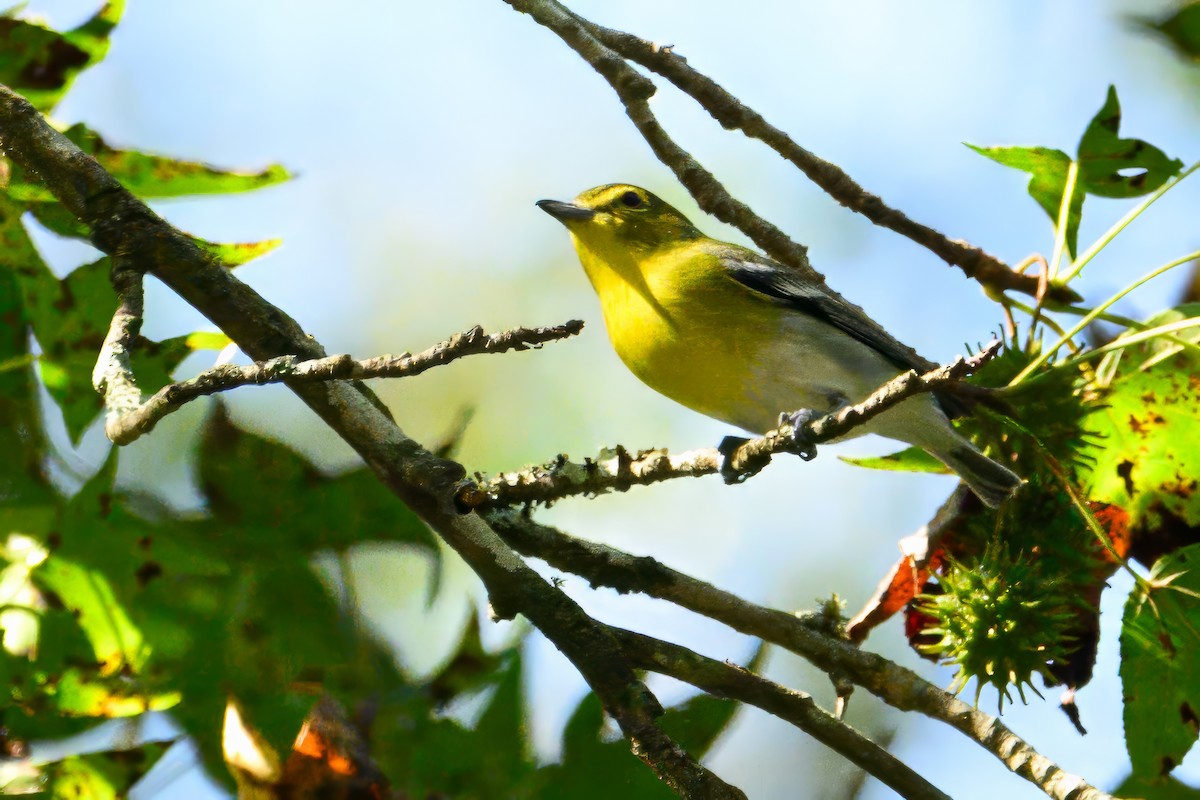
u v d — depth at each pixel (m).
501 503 8.84
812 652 8.36
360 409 7.62
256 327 7.78
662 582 8.62
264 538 8.34
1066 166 10.51
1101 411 9.84
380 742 7.61
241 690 7.87
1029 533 9.44
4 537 8.13
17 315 8.70
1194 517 9.58
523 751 7.76
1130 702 8.95
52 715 7.98
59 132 8.32
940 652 9.12
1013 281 10.66
